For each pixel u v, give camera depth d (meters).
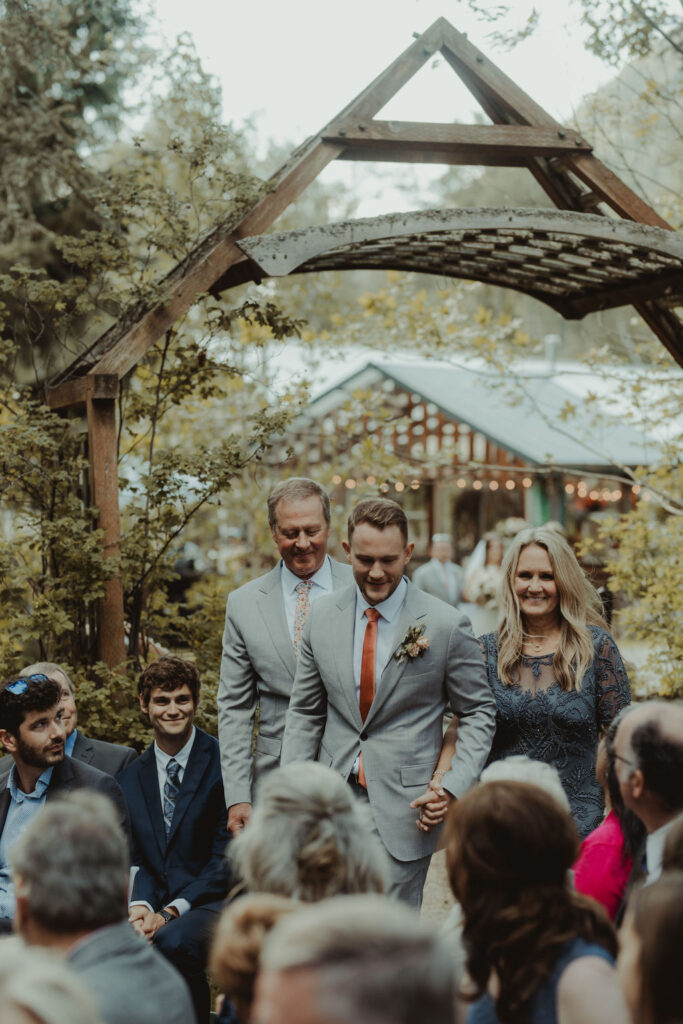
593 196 5.97
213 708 5.33
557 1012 1.80
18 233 7.44
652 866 2.30
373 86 5.31
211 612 6.12
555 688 3.63
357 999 1.03
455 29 5.45
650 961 1.48
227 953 1.82
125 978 1.86
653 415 7.91
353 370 14.84
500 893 1.91
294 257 5.03
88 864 1.87
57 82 7.99
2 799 3.72
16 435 5.03
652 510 7.00
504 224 5.25
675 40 7.11
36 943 1.90
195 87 5.90
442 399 14.38
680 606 6.35
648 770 2.28
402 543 3.38
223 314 5.66
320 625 3.55
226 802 3.77
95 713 5.03
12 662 5.33
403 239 5.59
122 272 5.83
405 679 3.42
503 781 2.03
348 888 2.08
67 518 5.01
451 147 5.49
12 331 6.26
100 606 5.18
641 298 6.16
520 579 3.70
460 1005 1.98
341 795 2.17
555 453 13.43
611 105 7.76
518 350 7.96
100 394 5.04
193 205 5.74
